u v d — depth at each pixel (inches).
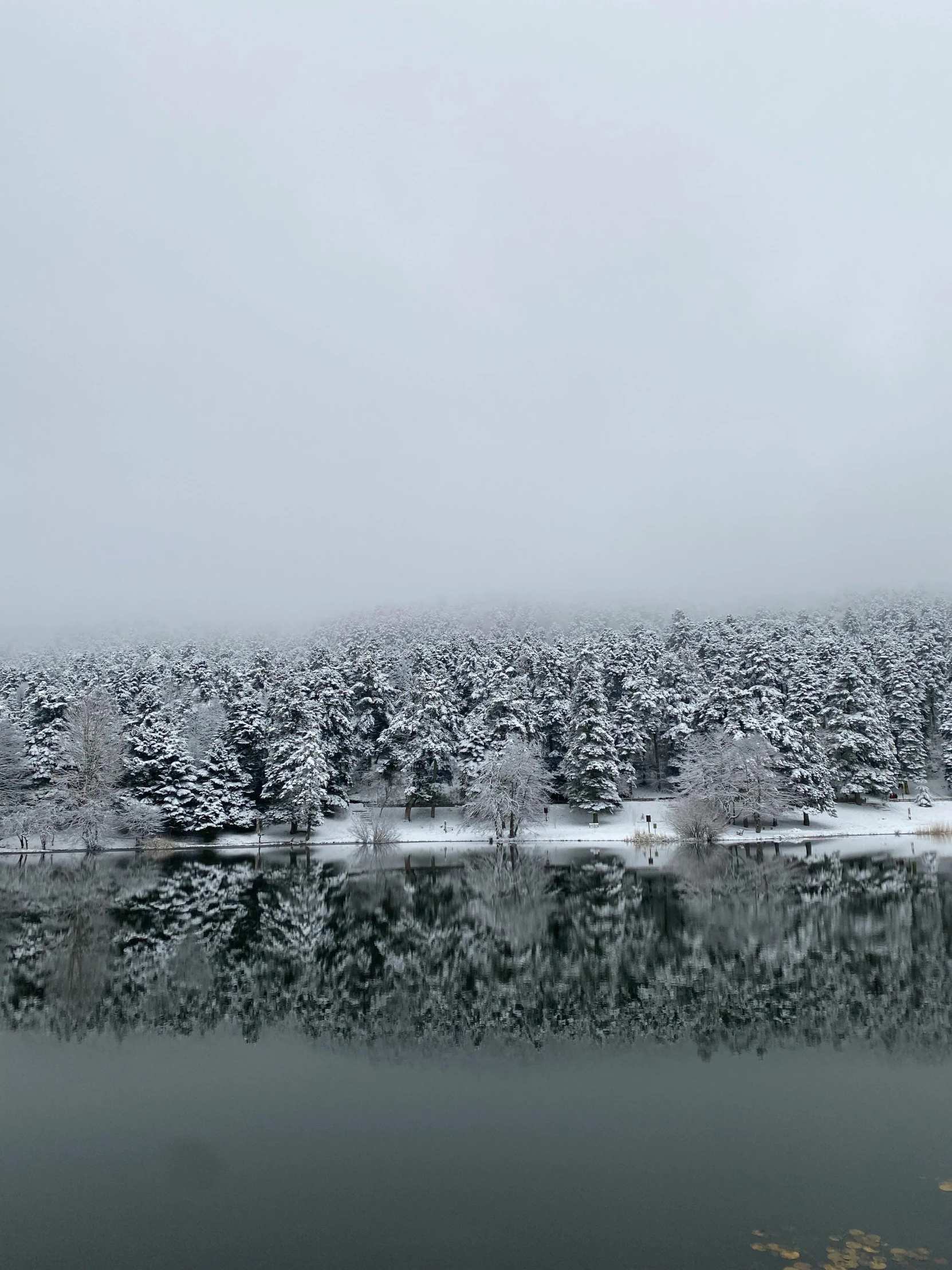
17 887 1362.0
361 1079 490.0
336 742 2305.6
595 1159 382.9
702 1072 488.7
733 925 947.3
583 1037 554.3
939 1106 435.5
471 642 3518.7
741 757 1990.7
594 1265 297.0
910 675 2642.7
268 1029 584.4
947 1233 314.3
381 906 1141.7
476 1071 499.5
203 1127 428.1
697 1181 360.2
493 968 759.1
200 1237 325.7
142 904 1168.2
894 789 2316.7
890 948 808.3
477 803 2047.2
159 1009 634.8
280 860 1764.3
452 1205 345.7
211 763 2130.9
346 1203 349.1
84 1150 404.5
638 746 2402.8
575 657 2815.0
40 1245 321.1
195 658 3088.1
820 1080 473.4
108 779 1962.4
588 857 1716.3
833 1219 327.0
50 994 679.1
